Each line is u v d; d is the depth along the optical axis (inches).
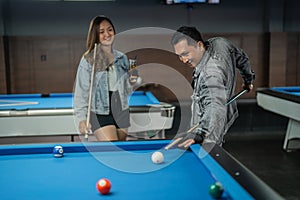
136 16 237.5
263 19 245.4
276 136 207.5
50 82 227.8
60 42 225.5
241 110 220.5
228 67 84.7
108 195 50.2
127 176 58.1
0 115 114.3
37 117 115.5
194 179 56.1
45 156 70.2
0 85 221.5
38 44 224.4
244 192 46.4
